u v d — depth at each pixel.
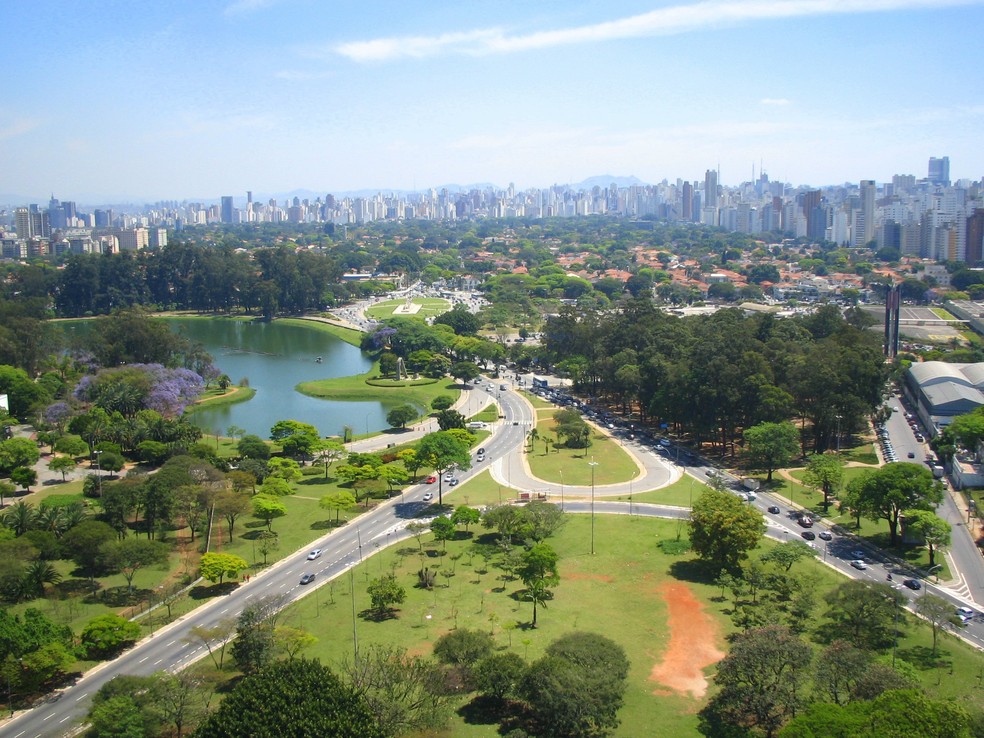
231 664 118.75
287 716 85.44
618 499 192.12
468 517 166.00
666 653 119.12
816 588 138.12
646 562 153.50
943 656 116.06
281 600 130.12
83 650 120.50
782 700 98.38
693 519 151.88
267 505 172.25
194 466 181.12
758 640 103.81
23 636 113.81
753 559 152.12
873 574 146.62
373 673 102.75
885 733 81.50
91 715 99.56
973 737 85.00
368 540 167.00
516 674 103.56
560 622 128.12
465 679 107.75
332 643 122.19
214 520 172.38
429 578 143.38
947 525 147.12
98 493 185.50
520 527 161.62
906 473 157.75
